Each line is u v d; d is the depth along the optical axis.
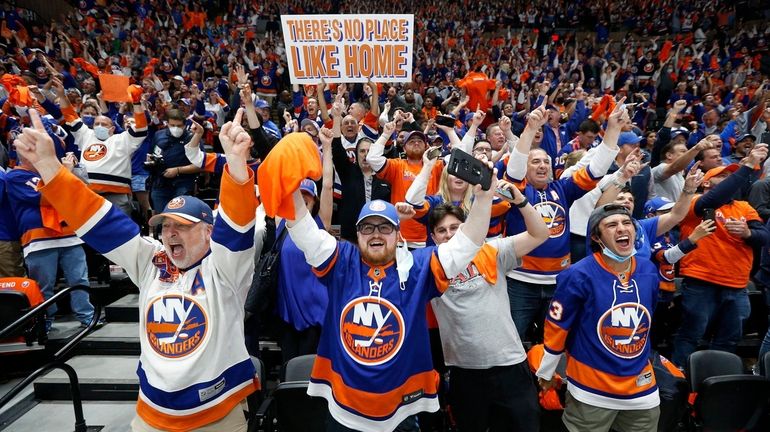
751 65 16.89
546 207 3.72
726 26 20.08
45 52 12.57
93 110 7.38
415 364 2.20
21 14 14.19
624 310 2.71
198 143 5.73
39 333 4.32
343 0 22.02
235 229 2.14
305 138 2.07
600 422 2.74
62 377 4.18
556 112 6.97
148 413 2.27
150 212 6.90
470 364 2.80
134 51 14.05
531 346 3.72
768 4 20.27
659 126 12.80
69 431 3.72
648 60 16.66
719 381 3.05
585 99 8.66
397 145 6.59
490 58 18.98
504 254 2.78
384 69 5.86
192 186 6.13
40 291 4.36
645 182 5.06
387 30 5.72
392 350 2.13
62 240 4.58
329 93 10.64
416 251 2.35
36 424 3.80
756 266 5.10
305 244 2.20
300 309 3.51
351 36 5.71
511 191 2.59
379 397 2.11
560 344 2.82
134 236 2.30
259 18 19.58
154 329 2.26
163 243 2.30
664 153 5.52
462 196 4.05
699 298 4.10
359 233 2.23
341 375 2.17
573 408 2.85
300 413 2.89
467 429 2.93
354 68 5.82
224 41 16.12
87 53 12.93
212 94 10.52
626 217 2.68
